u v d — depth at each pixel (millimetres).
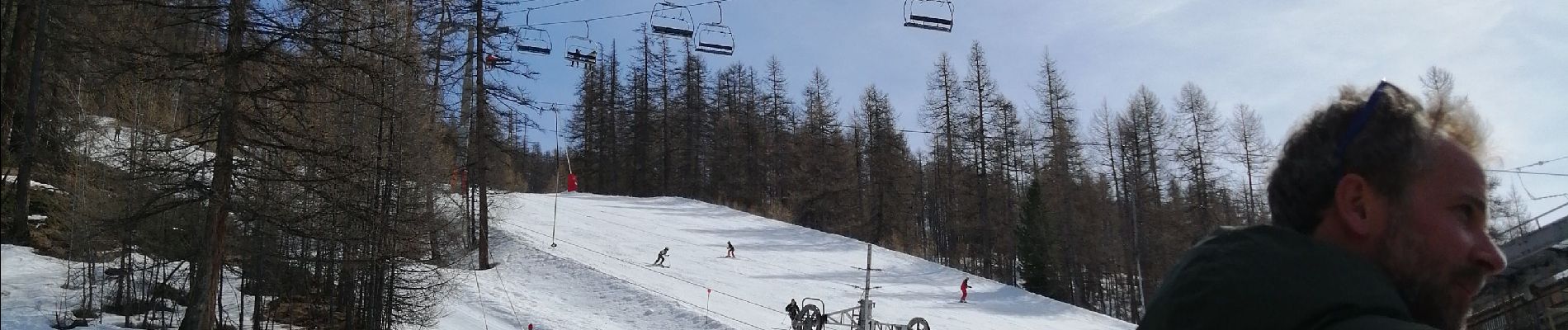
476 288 25234
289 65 14117
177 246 17594
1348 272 982
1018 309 29906
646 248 37406
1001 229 51062
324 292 21250
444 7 29125
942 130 51219
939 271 37656
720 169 70688
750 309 25438
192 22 13445
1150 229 41312
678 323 22516
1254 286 988
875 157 60250
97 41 15156
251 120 13922
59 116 18969
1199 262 1128
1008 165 52969
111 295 18078
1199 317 1036
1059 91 47906
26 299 16438
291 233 15711
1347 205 1090
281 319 18969
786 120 71250
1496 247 1058
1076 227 48125
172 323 16625
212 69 13484
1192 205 40375
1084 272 49031
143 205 15148
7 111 16938
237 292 20812
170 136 15695
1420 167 1036
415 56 20812
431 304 19875
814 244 43469
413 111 20609
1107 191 49812
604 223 44344
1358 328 887
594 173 71062
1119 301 49438
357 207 17219
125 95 17484
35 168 22594
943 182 61562
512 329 20797
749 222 50375
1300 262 1004
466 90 30531
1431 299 1060
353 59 16031
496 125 32156
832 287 31531
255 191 14867
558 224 41750
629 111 67750
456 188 31344
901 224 59406
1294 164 1169
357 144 17453
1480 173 1058
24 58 18266
